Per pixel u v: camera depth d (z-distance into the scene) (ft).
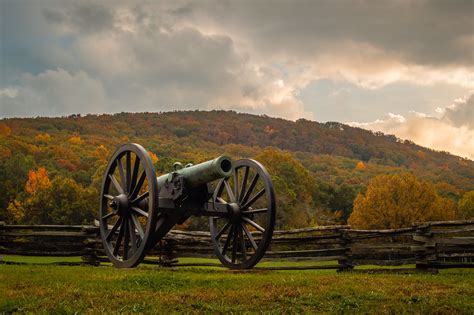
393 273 39.60
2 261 44.27
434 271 38.63
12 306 21.70
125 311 21.34
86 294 24.66
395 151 478.18
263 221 133.28
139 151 35.09
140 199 35.91
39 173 205.26
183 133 419.33
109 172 39.04
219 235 41.24
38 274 32.76
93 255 45.52
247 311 21.94
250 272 38.83
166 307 22.45
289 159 197.77
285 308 22.99
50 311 21.07
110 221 107.45
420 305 23.82
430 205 137.90
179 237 47.52
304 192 190.29
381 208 138.51
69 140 333.21
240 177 127.75
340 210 213.46
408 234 41.24
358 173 356.18
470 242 38.24
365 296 25.66
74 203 159.33
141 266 44.88
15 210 170.81
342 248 43.45
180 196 34.88
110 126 394.52
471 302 24.57
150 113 441.27
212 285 29.04
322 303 24.04
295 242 46.32
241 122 476.13
